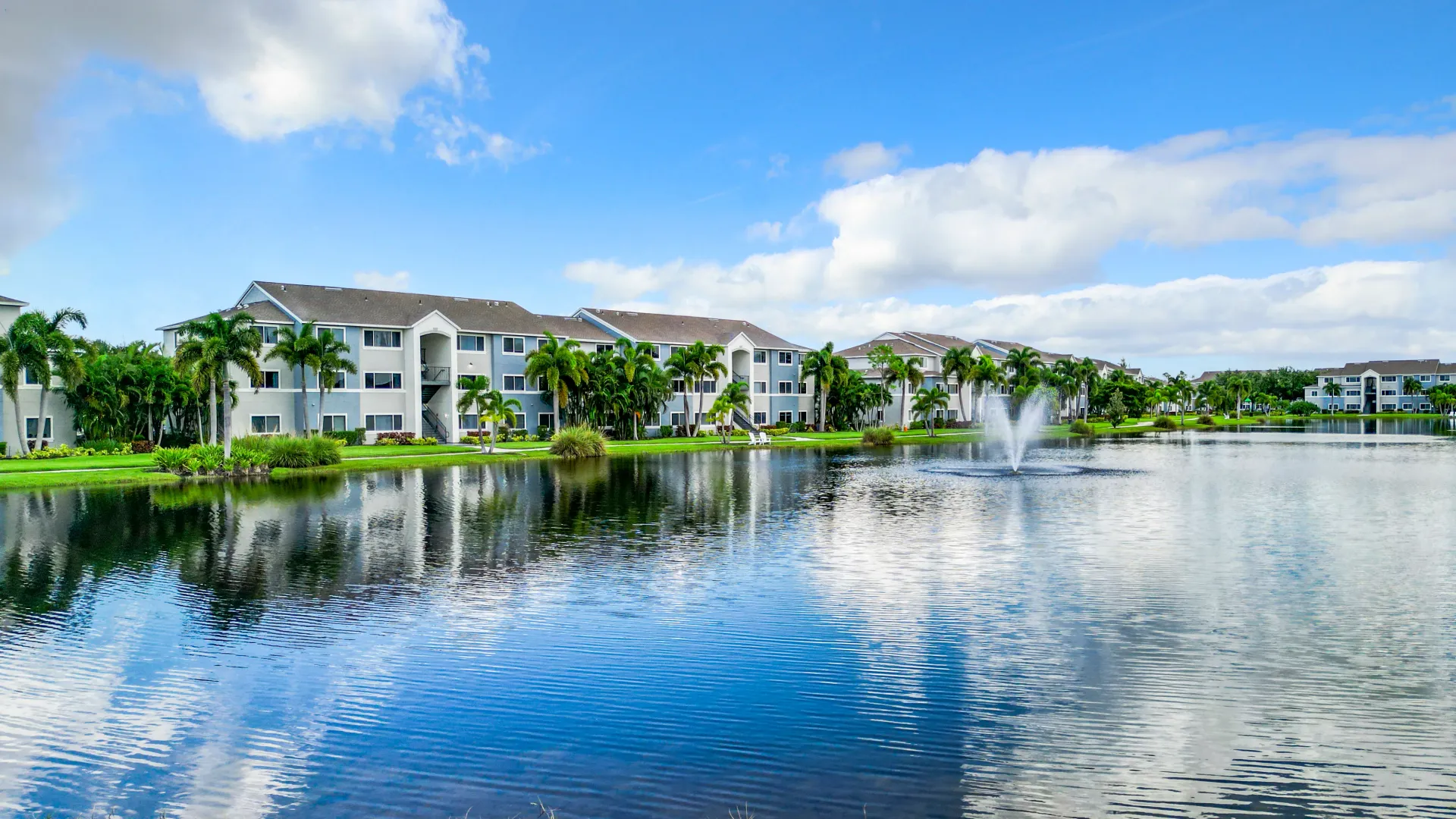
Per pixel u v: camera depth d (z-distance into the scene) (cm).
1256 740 1106
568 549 2475
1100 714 1199
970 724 1162
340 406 6956
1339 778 999
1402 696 1260
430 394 7844
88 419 5847
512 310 8506
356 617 1716
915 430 10538
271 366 6662
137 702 1257
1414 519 3056
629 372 7894
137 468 4784
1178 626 1638
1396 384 19275
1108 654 1470
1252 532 2764
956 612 1752
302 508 3369
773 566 2230
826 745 1100
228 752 1086
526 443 7375
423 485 4278
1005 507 3412
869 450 7350
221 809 945
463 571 2166
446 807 946
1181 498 3709
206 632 1614
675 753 1077
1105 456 6488
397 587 1988
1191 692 1281
